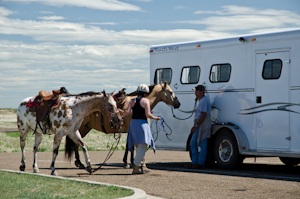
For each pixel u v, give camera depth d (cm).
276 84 1012
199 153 1141
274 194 732
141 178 912
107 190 721
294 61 981
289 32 997
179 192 748
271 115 1018
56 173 952
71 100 977
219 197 705
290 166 1236
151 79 1300
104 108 956
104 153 1697
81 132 1195
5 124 5381
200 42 1188
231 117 1103
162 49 1278
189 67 1211
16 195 678
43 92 1013
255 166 1212
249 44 1073
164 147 1254
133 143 966
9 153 1691
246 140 1062
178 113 1222
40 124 988
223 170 1080
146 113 954
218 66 1143
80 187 756
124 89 1133
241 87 1084
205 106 1100
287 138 985
